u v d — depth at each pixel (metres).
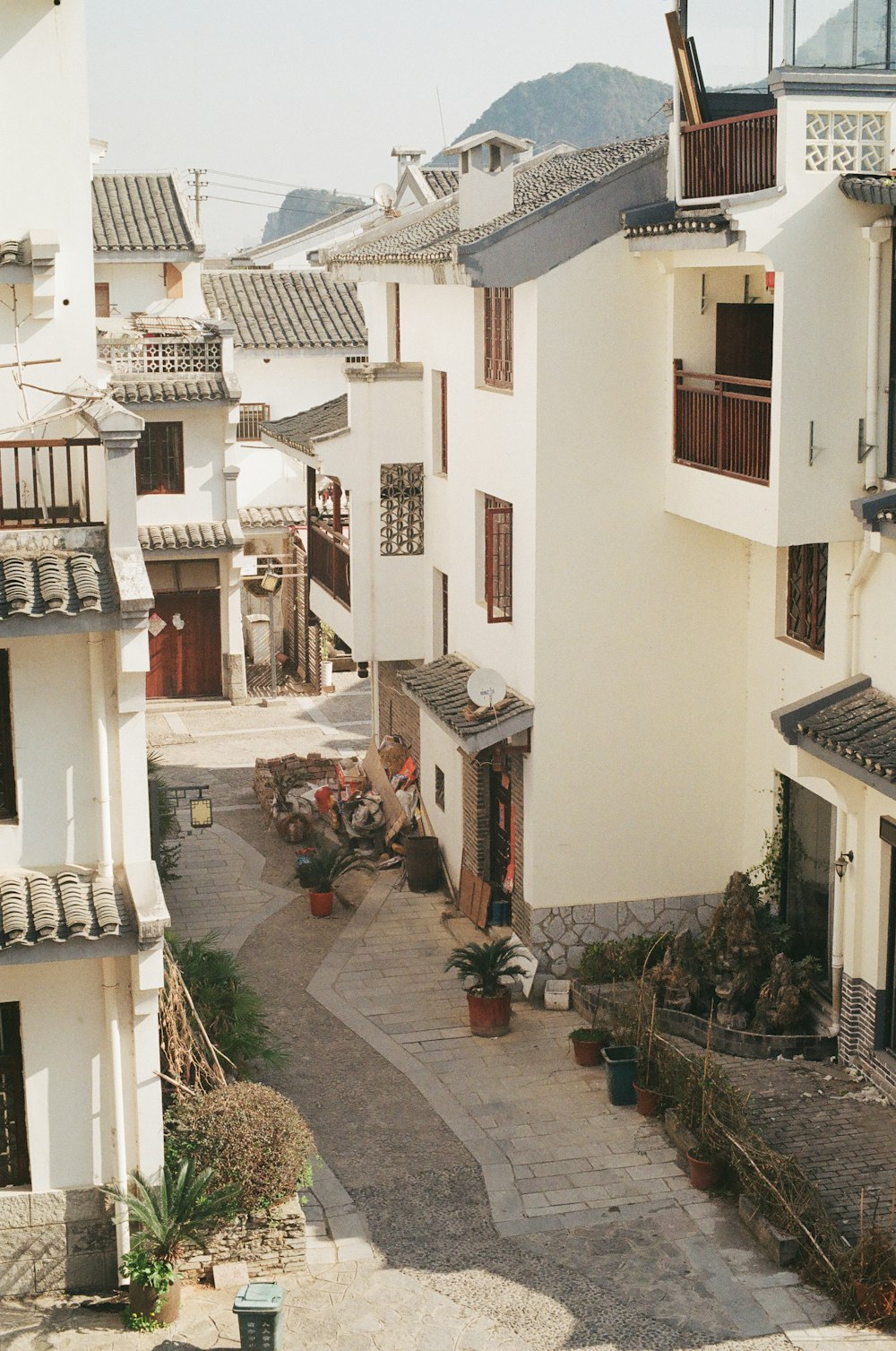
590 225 18.58
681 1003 18.44
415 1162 15.97
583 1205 15.04
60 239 15.15
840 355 16.31
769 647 19.41
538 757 19.62
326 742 33.00
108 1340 13.04
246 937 22.39
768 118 16.19
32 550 13.51
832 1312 13.19
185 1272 13.89
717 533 19.67
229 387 33.03
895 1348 12.68
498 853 22.38
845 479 16.58
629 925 20.30
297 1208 14.14
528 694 19.75
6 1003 13.45
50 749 13.32
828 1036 17.53
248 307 43.47
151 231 42.53
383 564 24.59
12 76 14.88
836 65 16.09
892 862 16.55
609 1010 18.56
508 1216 14.89
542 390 18.84
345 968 21.22
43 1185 13.69
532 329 18.81
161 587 35.56
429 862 24.05
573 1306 13.40
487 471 20.94
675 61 17.83
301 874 23.77
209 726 34.28
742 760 20.30
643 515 19.41
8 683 13.16
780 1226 14.10
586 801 19.89
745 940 18.33
